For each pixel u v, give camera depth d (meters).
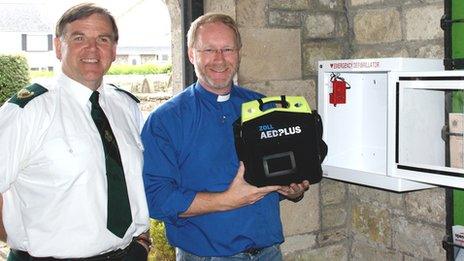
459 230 2.22
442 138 2.13
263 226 1.91
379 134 2.48
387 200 2.73
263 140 1.72
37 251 1.53
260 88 2.63
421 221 2.54
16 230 1.58
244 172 1.74
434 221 2.47
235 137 1.74
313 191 2.85
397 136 2.10
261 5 2.60
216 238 1.85
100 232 1.57
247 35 2.56
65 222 1.53
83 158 1.56
